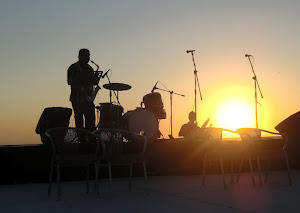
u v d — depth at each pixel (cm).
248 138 480
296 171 664
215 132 478
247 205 346
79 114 650
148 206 346
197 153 635
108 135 435
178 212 317
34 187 508
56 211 332
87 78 646
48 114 593
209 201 369
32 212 331
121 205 354
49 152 562
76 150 414
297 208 330
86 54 654
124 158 402
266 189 449
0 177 542
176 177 598
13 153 552
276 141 676
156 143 626
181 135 776
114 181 555
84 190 466
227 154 479
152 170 620
